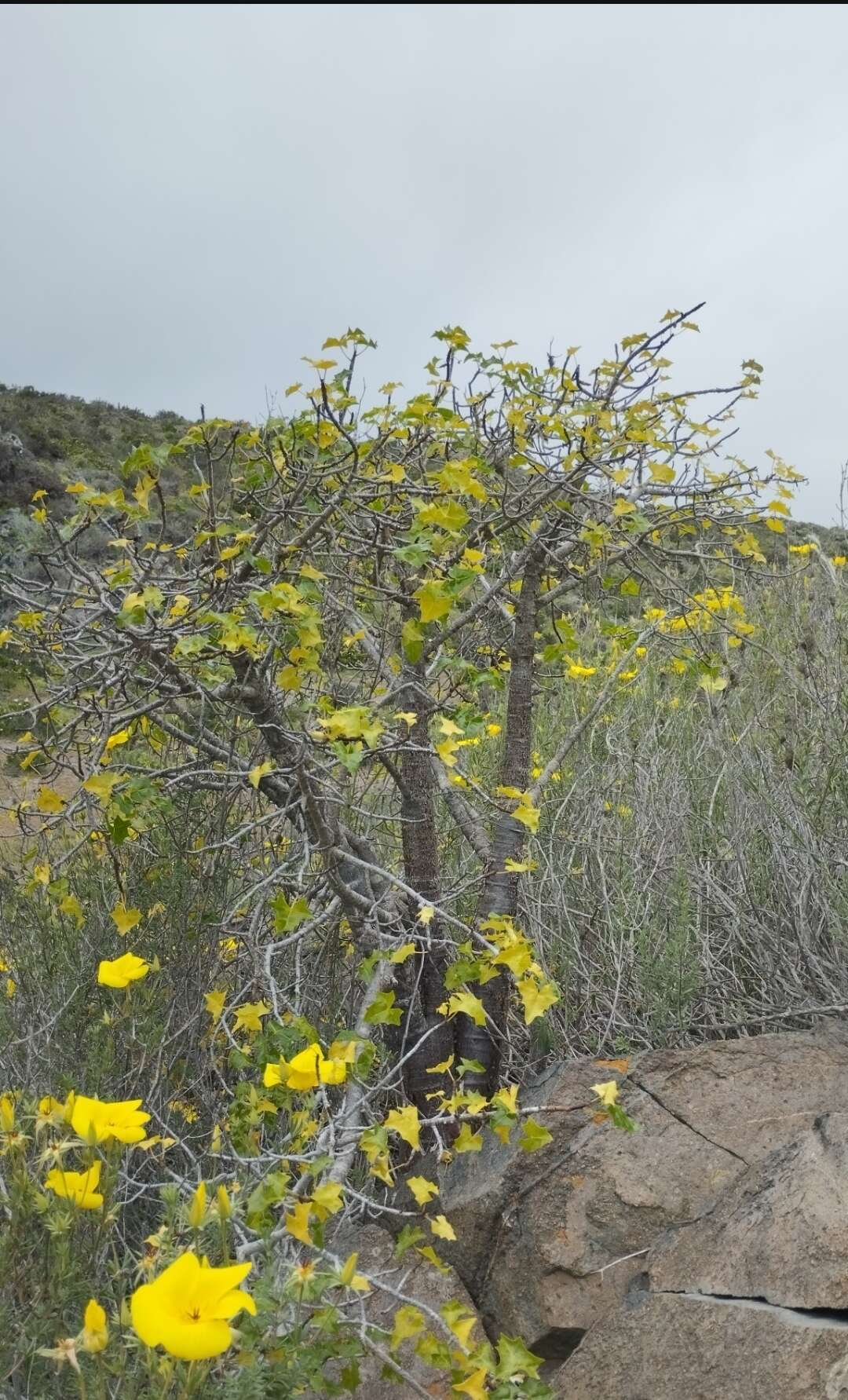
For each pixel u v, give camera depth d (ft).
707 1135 7.97
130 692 9.41
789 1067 8.52
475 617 10.19
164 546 7.97
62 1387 4.94
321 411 8.28
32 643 8.24
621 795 12.73
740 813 11.31
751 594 15.11
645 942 10.04
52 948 9.29
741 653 14.32
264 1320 4.90
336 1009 9.36
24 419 83.20
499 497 10.06
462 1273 7.95
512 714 10.21
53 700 7.92
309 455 8.96
